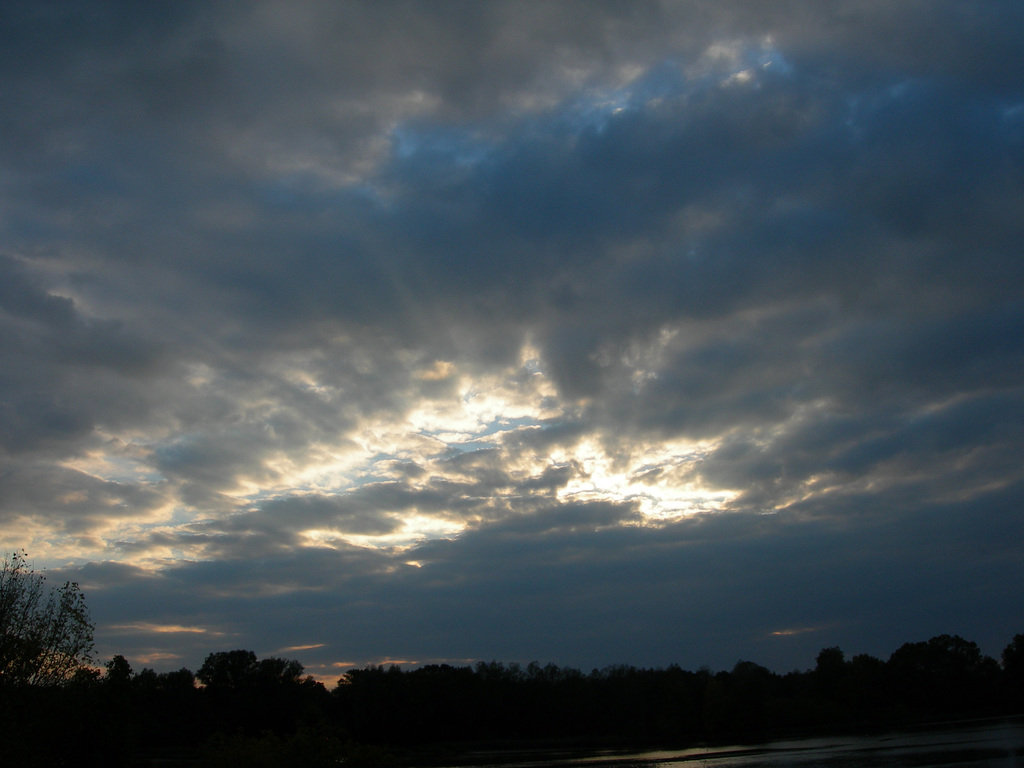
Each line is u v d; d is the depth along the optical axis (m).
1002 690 182.00
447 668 189.62
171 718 127.62
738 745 140.12
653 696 180.75
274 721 135.25
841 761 91.44
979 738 116.19
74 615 34.47
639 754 127.56
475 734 160.62
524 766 106.12
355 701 146.88
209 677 147.38
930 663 188.88
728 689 182.50
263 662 150.88
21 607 33.00
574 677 187.00
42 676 33.16
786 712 170.38
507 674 184.50
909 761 86.31
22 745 30.72
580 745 157.50
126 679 39.44
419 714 150.75
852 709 175.88
